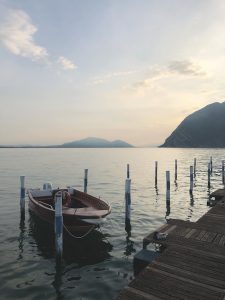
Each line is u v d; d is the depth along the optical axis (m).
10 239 16.36
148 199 28.67
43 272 12.30
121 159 103.00
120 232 17.66
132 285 9.09
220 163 79.25
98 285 11.17
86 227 15.89
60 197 13.20
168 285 9.06
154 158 109.12
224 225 15.05
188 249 11.75
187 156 120.75
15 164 75.75
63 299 10.22
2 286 11.08
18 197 28.70
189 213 23.20
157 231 13.63
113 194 31.44
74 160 96.19
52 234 17.33
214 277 9.53
